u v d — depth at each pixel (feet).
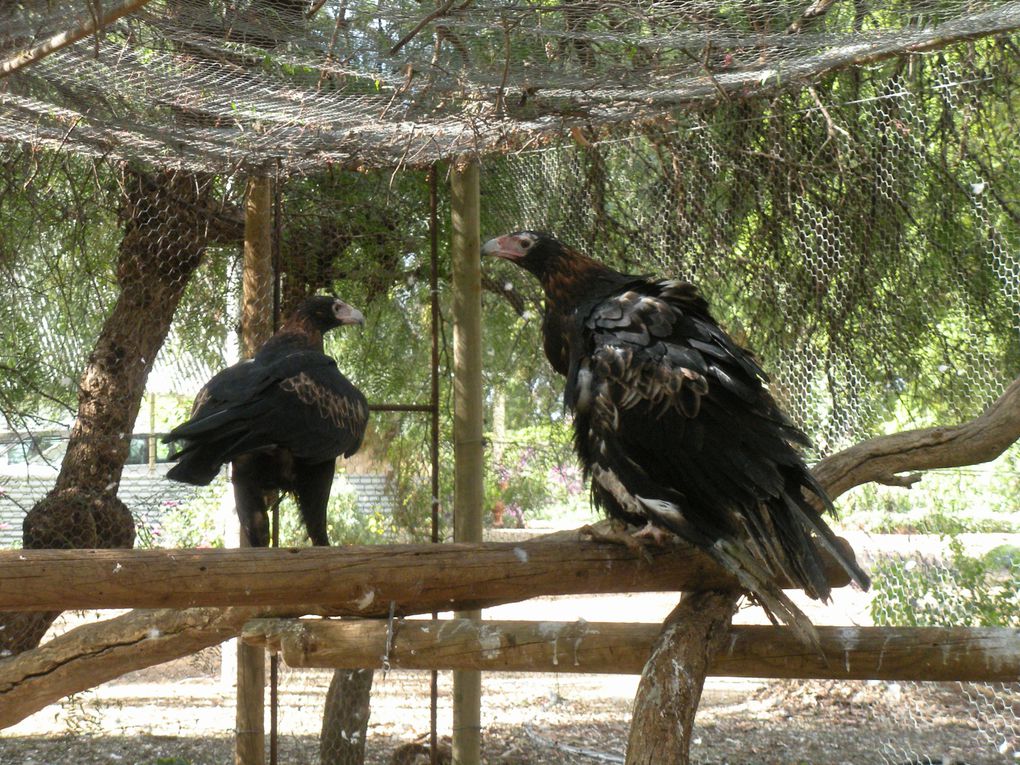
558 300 13.25
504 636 11.02
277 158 16.17
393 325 23.00
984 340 16.25
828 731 22.04
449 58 12.62
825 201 17.06
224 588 10.39
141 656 12.30
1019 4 12.44
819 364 17.13
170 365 22.84
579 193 19.66
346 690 19.04
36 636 18.49
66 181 19.34
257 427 12.96
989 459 12.78
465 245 17.58
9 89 12.97
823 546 11.64
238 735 16.56
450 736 20.57
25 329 20.11
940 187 16.60
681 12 11.96
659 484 11.01
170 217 19.25
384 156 16.24
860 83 17.12
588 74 13.17
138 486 23.27
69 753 20.43
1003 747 19.19
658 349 11.07
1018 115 16.87
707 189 18.06
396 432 23.27
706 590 11.27
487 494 32.89
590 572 11.25
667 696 9.45
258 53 12.48
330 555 10.70
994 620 17.48
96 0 9.03
